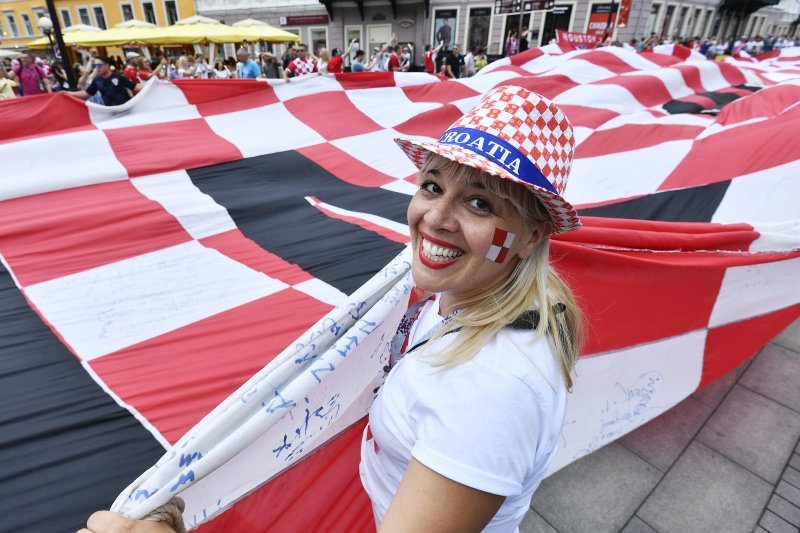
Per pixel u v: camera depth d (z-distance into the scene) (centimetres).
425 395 57
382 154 351
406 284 113
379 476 77
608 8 1373
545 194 55
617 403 189
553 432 58
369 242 222
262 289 186
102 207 232
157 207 238
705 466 199
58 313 170
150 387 138
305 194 279
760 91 365
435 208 62
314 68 1063
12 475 111
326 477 116
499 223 60
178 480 74
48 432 122
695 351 200
